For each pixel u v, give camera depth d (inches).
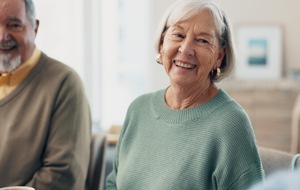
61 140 73.9
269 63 214.4
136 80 219.0
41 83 76.9
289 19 214.8
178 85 64.0
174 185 60.2
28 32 77.4
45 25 199.2
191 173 59.7
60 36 201.2
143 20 215.8
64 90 76.4
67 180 72.6
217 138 59.2
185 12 61.8
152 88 218.8
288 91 196.2
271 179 24.4
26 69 77.7
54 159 72.5
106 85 212.2
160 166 62.6
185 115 63.3
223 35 63.1
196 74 62.8
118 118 215.9
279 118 198.1
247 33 215.2
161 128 64.9
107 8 209.8
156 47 67.2
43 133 73.8
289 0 214.1
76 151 74.5
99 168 79.2
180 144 61.8
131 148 67.9
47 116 74.4
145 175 63.7
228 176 57.7
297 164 57.5
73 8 201.3
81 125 76.4
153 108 67.8
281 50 214.1
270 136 199.8
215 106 62.0
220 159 58.3
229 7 216.7
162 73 217.9
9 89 77.4
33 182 71.2
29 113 75.0
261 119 199.3
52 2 199.2
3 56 76.5
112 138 97.7
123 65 217.3
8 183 72.5
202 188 59.1
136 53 217.3
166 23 64.9
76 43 203.2
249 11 216.2
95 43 206.1
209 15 61.7
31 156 72.9
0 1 74.8
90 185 78.7
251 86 198.1
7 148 73.3
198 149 60.1
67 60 203.0
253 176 56.9
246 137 58.5
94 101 208.4
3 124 74.9
